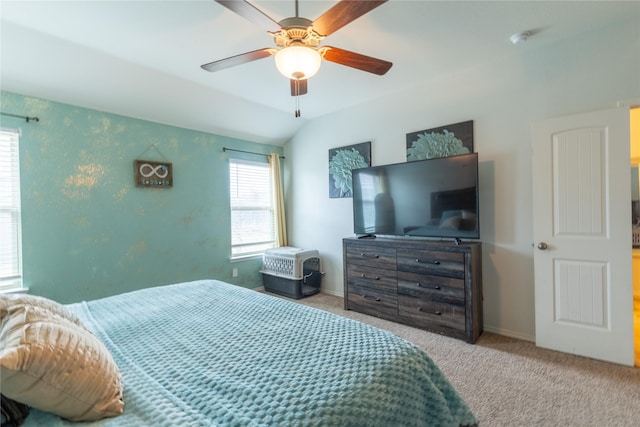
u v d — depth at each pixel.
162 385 1.02
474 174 2.77
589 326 2.32
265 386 0.98
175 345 1.32
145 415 0.87
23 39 2.29
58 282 2.87
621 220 2.19
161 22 2.16
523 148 2.69
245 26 2.21
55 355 0.82
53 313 1.07
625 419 1.66
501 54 2.69
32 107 2.73
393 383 1.04
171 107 3.44
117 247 3.24
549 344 2.49
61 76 2.68
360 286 3.44
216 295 2.03
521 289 2.72
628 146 2.16
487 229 2.89
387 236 3.61
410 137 3.37
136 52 2.58
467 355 2.41
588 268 2.31
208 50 2.54
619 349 2.21
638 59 2.20
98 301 1.94
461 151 3.01
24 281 2.69
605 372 2.12
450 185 2.91
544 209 2.48
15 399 0.77
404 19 2.16
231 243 4.28
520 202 2.71
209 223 4.04
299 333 1.40
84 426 0.83
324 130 4.32
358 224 3.69
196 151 3.91
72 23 2.16
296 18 1.65
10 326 0.87
